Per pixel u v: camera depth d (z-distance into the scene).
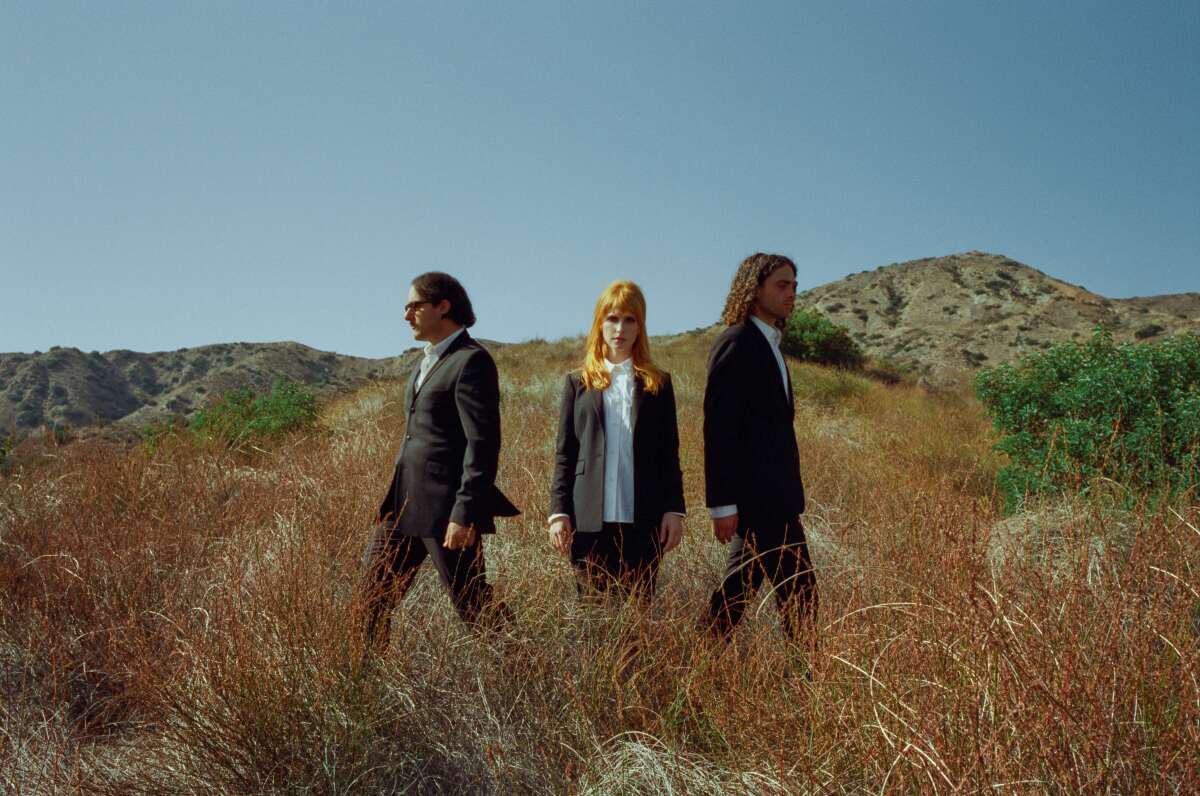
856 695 2.18
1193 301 47.34
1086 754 1.65
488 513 3.10
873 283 52.38
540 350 23.83
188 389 70.19
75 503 5.30
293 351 82.94
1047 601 2.27
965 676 2.03
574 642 3.05
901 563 3.13
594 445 3.28
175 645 2.93
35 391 68.69
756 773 2.08
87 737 2.78
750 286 3.22
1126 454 4.57
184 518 5.02
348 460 6.70
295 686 2.51
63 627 3.42
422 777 2.45
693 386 14.00
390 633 3.03
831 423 11.03
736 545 3.18
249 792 2.32
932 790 1.71
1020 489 5.22
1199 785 1.59
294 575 3.01
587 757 2.48
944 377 29.55
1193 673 1.83
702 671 2.65
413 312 3.27
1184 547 2.89
